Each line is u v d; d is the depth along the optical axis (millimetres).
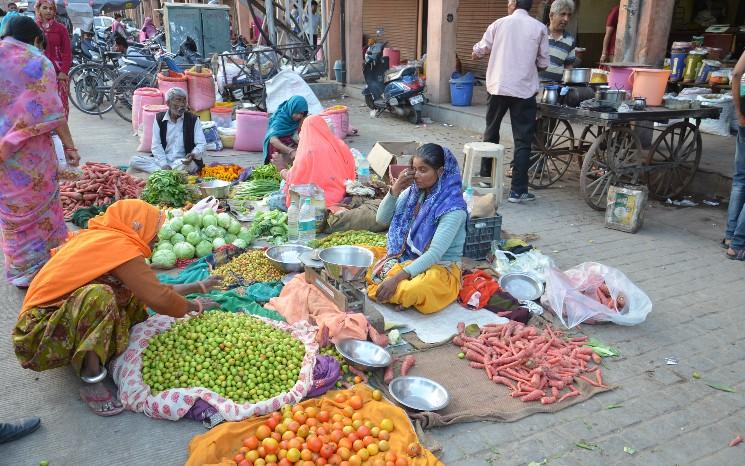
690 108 6387
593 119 6109
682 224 6285
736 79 5137
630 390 3475
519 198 6867
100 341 2961
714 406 3348
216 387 3092
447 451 2928
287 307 3943
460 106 11383
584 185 6512
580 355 3711
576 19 12062
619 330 4137
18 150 4043
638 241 5789
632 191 5891
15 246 4258
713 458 2947
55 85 4109
